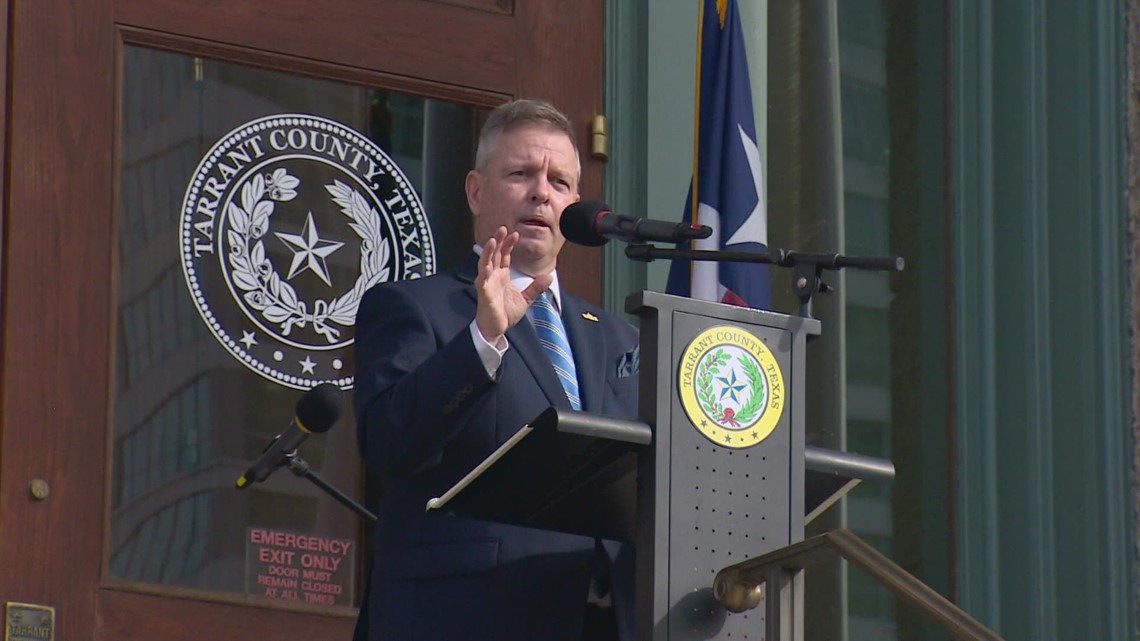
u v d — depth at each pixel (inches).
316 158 448.8
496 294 256.5
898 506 536.1
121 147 425.7
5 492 393.7
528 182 310.7
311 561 424.8
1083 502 515.2
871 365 541.3
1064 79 539.8
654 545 227.5
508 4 478.3
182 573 411.8
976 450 526.9
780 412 238.2
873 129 556.7
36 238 408.5
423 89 462.6
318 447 431.8
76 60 421.7
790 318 242.1
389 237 452.8
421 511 275.4
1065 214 532.4
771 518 235.1
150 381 417.7
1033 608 513.3
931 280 545.3
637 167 477.7
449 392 255.4
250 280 434.3
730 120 458.0
